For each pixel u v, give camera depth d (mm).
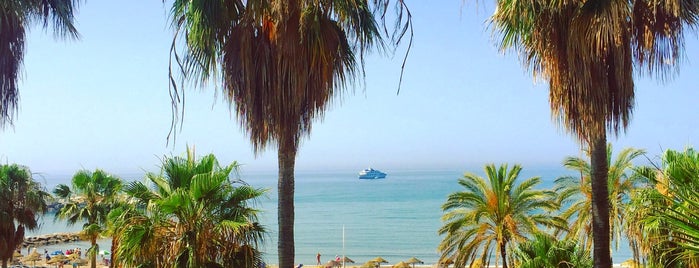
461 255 26188
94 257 32062
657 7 9461
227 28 7703
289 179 8070
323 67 7617
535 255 16781
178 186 13141
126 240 12172
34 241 79438
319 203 158000
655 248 9031
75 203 33281
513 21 9734
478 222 26000
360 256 70500
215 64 7547
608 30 8688
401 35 6332
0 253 25250
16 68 7090
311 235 91438
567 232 25641
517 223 25875
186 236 12117
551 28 9602
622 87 9273
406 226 101938
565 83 9555
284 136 7742
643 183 11109
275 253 61281
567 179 25156
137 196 12945
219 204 12664
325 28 7652
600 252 9922
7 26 6762
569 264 15922
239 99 7801
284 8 7367
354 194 196500
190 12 7441
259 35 7715
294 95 7539
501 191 26094
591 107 9242
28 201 26406
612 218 21734
